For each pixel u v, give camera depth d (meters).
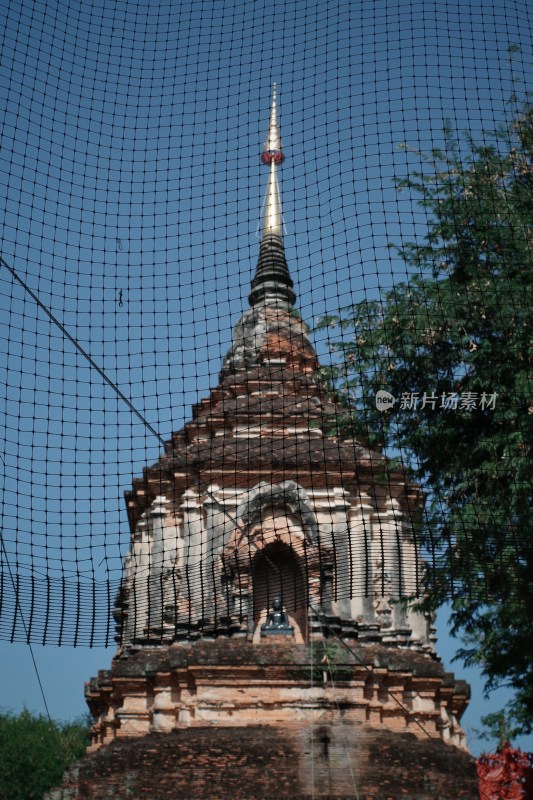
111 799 28.98
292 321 34.47
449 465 19.67
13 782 56.34
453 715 33.12
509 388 19.28
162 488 33.69
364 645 32.16
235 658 31.14
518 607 18.42
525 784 28.28
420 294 19.45
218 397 34.56
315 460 32.28
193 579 29.61
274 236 44.56
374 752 29.83
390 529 30.97
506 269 18.92
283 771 29.55
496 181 19.39
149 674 31.62
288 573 31.84
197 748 29.91
